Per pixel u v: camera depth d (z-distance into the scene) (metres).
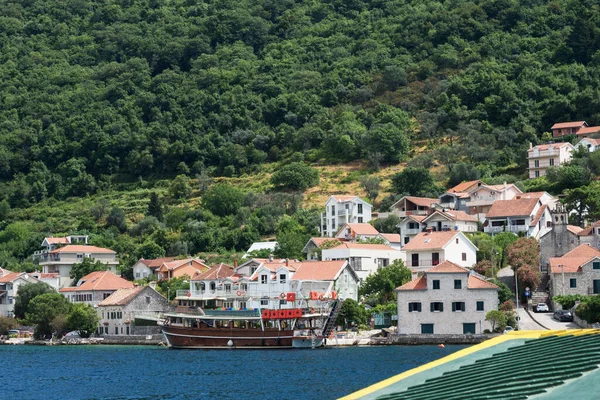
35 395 190.50
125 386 199.12
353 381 191.12
